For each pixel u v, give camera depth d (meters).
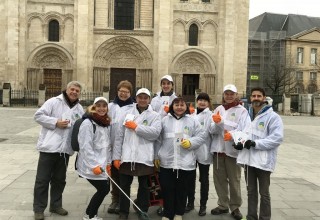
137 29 46.88
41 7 45.69
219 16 47.97
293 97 52.25
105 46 46.66
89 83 46.00
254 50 69.31
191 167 8.12
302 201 10.08
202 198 8.86
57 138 8.20
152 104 10.05
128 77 47.97
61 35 46.19
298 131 28.95
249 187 7.89
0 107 42.50
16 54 44.59
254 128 7.84
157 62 46.62
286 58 71.88
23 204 9.02
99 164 7.66
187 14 47.81
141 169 8.07
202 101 9.17
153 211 9.03
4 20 45.00
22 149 16.64
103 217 8.45
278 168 14.47
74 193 10.17
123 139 8.20
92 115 7.83
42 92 42.97
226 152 8.61
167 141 8.11
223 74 47.59
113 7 46.78
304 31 73.81
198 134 8.15
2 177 11.53
